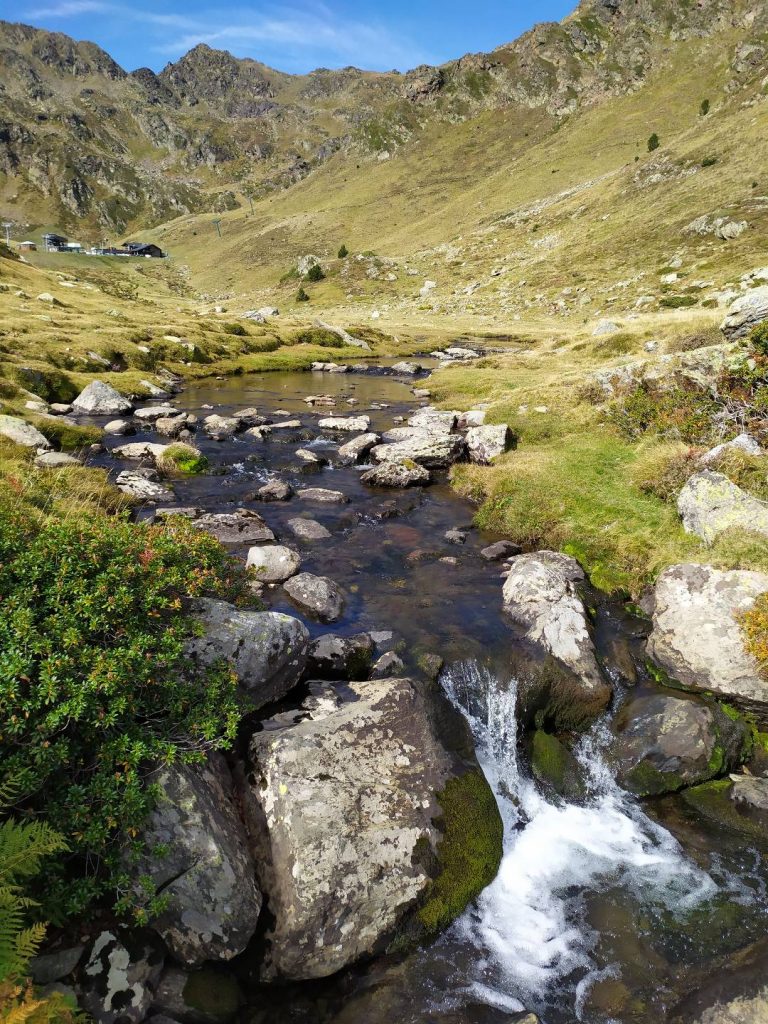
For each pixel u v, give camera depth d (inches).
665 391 958.4
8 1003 177.9
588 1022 258.2
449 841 317.1
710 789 382.0
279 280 6963.6
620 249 4355.3
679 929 299.6
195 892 262.1
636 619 548.4
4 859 208.8
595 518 694.5
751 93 6186.0
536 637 486.9
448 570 623.5
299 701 392.5
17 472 666.2
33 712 252.2
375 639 489.7
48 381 1461.6
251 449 1090.1
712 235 3823.8
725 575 485.7
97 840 249.0
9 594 293.6
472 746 390.6
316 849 281.4
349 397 1686.8
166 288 7490.2
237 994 255.0
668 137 7431.1
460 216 7529.5
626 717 433.1
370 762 331.3
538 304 4003.4
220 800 299.1
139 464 963.3
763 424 748.6
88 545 334.3
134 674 284.8
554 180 7480.3
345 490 883.4
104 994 232.4
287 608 530.0
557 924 303.1
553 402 1263.5
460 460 1013.2
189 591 380.5
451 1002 264.1
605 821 370.3
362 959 274.1
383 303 5049.2
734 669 428.5
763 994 252.1
